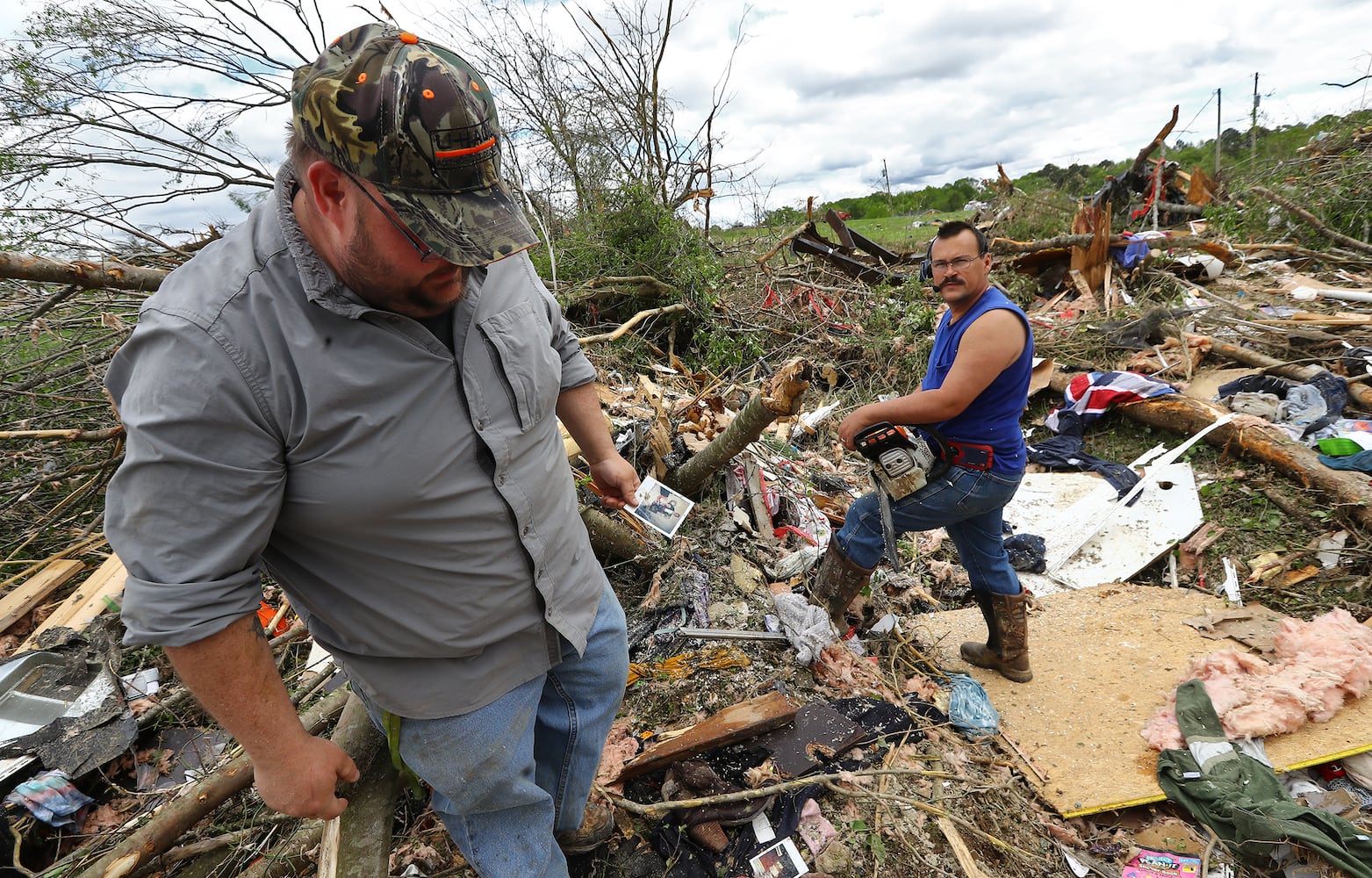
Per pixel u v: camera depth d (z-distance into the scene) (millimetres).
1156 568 3779
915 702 2748
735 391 5652
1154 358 5582
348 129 931
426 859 2016
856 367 6406
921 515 2635
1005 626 2863
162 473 984
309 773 1210
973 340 2359
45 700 2498
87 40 5129
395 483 1142
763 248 8734
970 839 2211
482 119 1034
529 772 1551
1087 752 2582
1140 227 9695
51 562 3316
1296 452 3924
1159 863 2203
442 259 997
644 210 6371
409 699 1374
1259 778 2314
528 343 1319
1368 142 8781
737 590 3162
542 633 1490
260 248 1048
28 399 4031
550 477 1416
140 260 4641
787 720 2412
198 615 1025
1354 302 6070
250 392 1013
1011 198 11359
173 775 2387
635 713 2518
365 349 1085
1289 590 3395
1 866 2033
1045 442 4883
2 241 4258
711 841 2072
